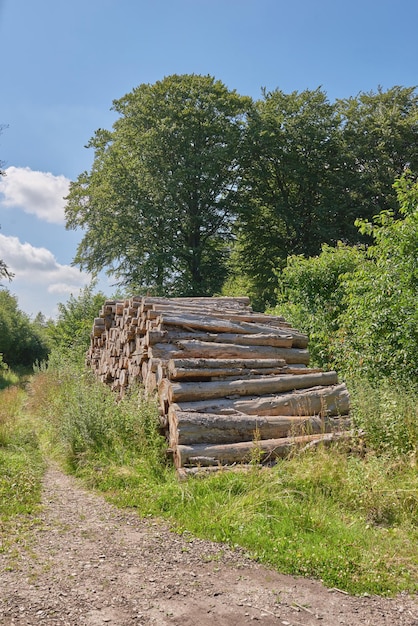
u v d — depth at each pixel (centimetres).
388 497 501
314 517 465
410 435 612
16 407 1384
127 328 1041
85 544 422
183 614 320
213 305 1074
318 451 594
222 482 532
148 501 521
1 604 320
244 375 717
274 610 330
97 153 3184
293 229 3173
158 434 679
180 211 2941
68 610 317
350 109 3250
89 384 1129
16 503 515
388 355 909
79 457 684
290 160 3025
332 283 1312
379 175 2966
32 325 4606
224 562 394
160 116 2853
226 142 2916
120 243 2906
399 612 336
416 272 887
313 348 1173
